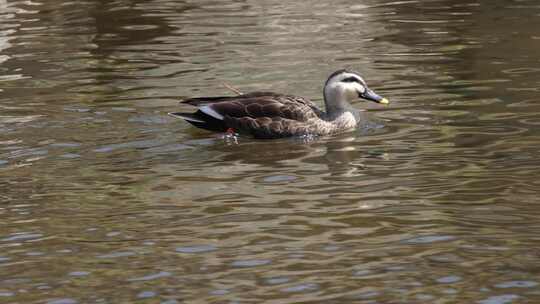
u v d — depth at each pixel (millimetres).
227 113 16859
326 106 17344
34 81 20469
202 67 21312
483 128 16547
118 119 17641
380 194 13539
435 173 14383
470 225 12258
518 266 11016
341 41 23281
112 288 10742
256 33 24312
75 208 13273
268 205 13234
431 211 12812
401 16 25750
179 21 25906
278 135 16688
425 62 21156
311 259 11383
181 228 12453
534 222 12289
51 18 26656
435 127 16781
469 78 19766
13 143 16312
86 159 15461
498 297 10289
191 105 18031
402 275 10867
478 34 23453
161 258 11523
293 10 26719
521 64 20594
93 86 19984
